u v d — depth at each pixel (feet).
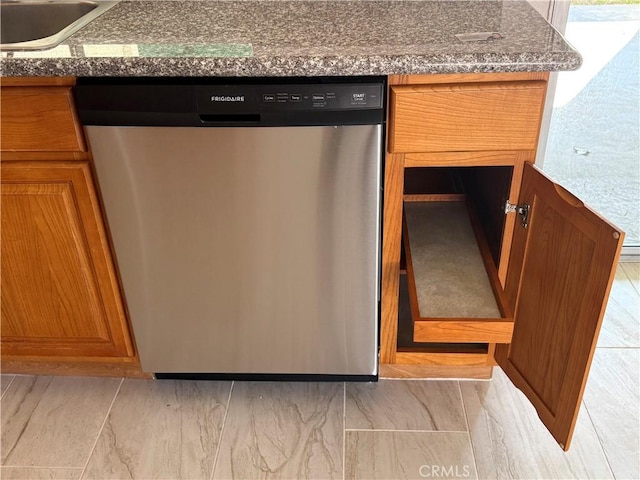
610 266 3.55
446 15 4.85
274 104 4.03
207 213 4.47
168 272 4.78
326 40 4.30
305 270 4.69
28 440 5.05
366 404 5.27
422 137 4.24
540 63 3.91
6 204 4.55
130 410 5.29
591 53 6.39
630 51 6.36
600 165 7.00
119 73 4.00
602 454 4.81
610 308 6.27
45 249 4.76
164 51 4.11
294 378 5.45
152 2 5.40
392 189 4.48
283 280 4.75
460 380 5.49
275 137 4.13
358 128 4.09
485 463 4.76
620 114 6.70
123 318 5.13
